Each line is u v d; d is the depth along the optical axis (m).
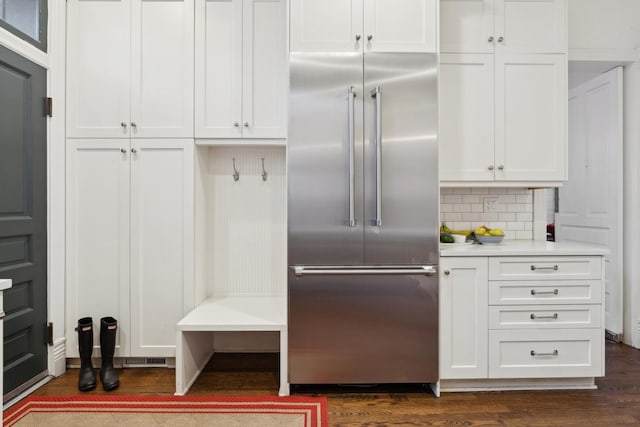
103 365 2.18
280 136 2.37
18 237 2.05
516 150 2.37
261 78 2.37
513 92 2.36
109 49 2.33
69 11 2.33
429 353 2.07
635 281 2.73
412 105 2.07
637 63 2.71
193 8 2.35
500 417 1.87
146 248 2.34
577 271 2.10
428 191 2.06
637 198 2.72
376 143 2.02
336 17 2.09
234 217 2.66
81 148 2.33
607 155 2.92
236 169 2.66
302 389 2.14
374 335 2.05
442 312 2.08
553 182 2.38
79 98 2.33
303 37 2.08
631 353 2.63
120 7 2.33
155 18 2.34
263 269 2.67
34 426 1.75
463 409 1.94
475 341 2.09
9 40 1.97
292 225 2.04
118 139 2.33
